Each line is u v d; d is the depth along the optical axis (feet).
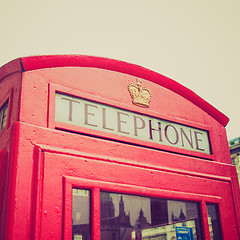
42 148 7.91
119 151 9.42
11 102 8.66
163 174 10.07
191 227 10.15
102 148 9.07
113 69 10.50
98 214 8.13
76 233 7.76
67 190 7.85
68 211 7.69
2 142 8.58
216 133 12.80
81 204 8.11
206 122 12.62
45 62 8.98
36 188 7.50
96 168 8.66
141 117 10.58
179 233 9.80
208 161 11.80
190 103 12.40
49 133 8.25
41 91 8.63
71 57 9.52
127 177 9.17
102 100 9.75
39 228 7.23
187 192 10.45
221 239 10.93
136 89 10.81
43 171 7.73
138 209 9.06
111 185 8.66
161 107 11.28
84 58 9.81
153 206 9.45
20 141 7.69
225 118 13.32
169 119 11.27
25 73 8.55
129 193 8.99
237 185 12.37
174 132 11.28
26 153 7.69
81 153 8.58
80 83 9.52
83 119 9.16
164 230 9.48
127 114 10.25
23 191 7.35
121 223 8.57
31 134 7.93
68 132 8.68
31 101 8.34
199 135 12.13
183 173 10.64
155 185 9.70
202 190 10.98
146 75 11.25
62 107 8.89
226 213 11.37
